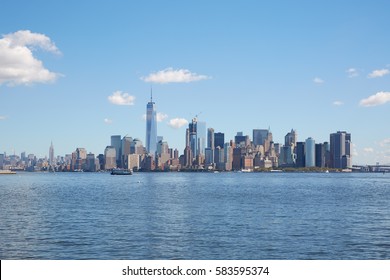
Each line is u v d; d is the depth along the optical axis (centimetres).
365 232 7031
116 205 11981
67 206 11706
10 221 8412
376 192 19250
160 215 9375
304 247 5822
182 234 6775
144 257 5259
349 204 12462
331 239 6391
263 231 7094
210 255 5359
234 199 14338
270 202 13050
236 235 6700
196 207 11294
